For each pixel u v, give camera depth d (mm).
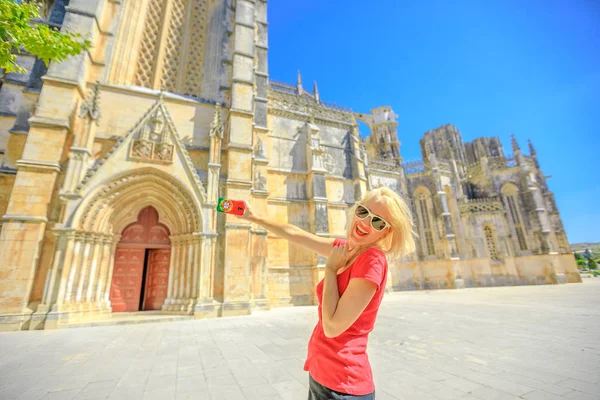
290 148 21906
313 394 1505
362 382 1373
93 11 14273
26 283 9945
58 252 10438
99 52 14422
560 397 3797
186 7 19109
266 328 9453
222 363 5629
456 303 16250
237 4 18734
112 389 4352
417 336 7883
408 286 30766
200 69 18141
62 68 12477
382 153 44938
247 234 13984
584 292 20531
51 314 9633
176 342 7500
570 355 5754
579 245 134375
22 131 12516
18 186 10625
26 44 6676
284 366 5398
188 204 13461
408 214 1720
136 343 7426
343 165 24734
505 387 4195
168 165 13406
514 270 34250
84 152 11805
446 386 4289
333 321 1355
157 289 13656
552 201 39562
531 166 42375
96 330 9359
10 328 9281
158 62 16844
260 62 21344
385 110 48031
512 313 11703
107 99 13953
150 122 13922
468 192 43812
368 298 1340
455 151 55781
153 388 4383
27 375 5023
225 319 11594
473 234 35281
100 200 11883
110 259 12492
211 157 14469
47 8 17688
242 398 3984
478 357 5805
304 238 2150
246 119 16328
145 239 13773
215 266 13344
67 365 5602
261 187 18125
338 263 1653
